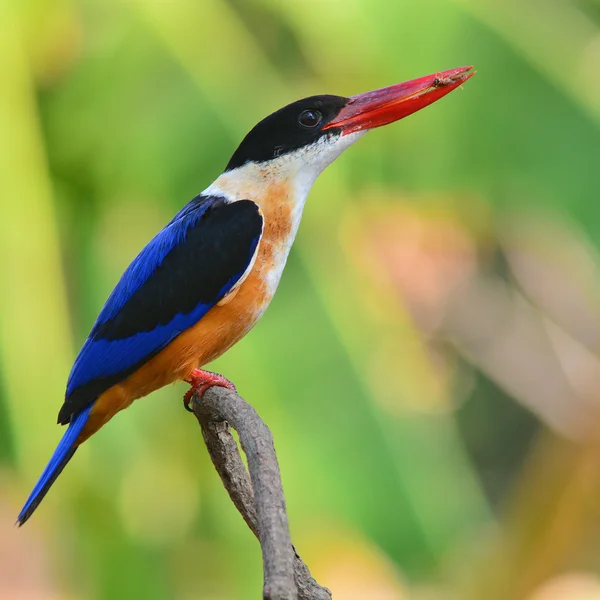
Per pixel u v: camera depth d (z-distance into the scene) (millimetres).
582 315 16969
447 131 10508
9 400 9672
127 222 10773
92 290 10445
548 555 12117
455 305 16828
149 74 10734
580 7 11117
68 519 10539
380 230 14586
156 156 10414
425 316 16359
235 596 11016
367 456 9305
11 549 18391
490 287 17141
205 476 10898
